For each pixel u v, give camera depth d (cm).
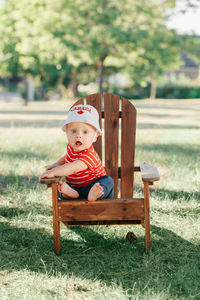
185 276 267
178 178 525
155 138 906
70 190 308
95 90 3550
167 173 555
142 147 759
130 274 273
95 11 1595
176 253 305
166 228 356
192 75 4597
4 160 617
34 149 723
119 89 3609
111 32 1548
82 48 1605
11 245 321
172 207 409
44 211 403
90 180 317
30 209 407
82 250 314
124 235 343
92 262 292
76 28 1600
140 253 307
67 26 1602
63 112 1831
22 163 596
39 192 457
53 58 1717
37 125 1205
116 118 380
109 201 298
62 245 322
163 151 720
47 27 1614
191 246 317
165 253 307
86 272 274
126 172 385
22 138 881
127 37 1567
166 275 271
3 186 493
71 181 322
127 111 377
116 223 312
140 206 299
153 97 3619
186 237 335
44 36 1583
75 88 3203
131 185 387
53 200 299
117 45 1661
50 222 374
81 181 317
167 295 243
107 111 380
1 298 240
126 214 300
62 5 1596
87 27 1602
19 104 2678
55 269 279
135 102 2911
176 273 271
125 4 1636
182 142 847
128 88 3612
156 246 318
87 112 314
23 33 1639
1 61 1919
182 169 568
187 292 249
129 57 1703
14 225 363
